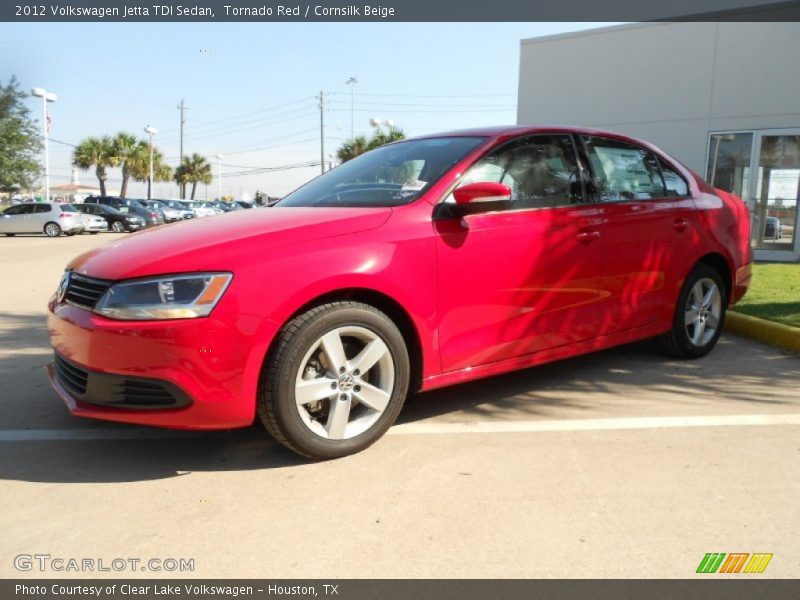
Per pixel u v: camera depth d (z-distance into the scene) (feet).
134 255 9.52
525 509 8.43
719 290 15.79
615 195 13.46
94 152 159.74
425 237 10.45
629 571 7.08
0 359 16.29
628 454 10.13
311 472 9.57
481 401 12.75
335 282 9.46
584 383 13.88
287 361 9.23
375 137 136.15
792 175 37.65
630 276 13.46
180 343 8.71
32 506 8.60
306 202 12.24
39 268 39.70
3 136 98.53
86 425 11.59
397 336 10.20
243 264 9.05
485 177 11.62
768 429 11.15
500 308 11.37
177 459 10.09
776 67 36.99
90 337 9.04
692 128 40.16
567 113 44.65
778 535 7.78
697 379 14.12
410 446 10.51
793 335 16.57
